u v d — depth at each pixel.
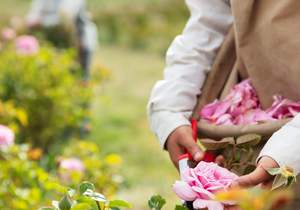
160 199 2.29
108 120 9.57
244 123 2.54
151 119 2.74
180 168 2.51
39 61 6.73
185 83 2.72
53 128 6.64
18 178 4.30
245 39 2.55
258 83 2.56
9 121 5.44
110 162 4.81
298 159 2.21
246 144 2.38
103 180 4.73
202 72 2.75
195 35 2.77
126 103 10.82
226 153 2.45
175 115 2.67
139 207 5.94
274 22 2.47
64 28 7.39
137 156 7.97
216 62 2.73
